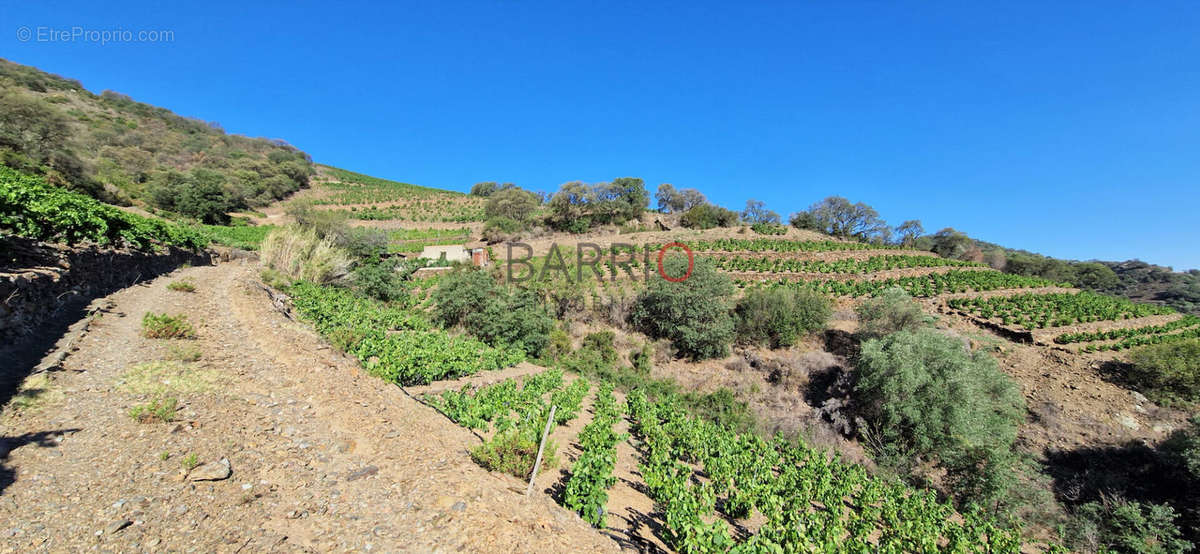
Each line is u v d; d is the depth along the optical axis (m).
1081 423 19.36
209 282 17.16
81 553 3.88
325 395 8.58
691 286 28.47
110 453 5.39
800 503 10.84
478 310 25.42
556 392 15.69
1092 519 14.22
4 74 93.56
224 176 76.75
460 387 14.66
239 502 5.09
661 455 11.96
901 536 10.56
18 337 7.96
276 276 22.00
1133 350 24.28
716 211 66.56
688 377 25.77
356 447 6.92
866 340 24.77
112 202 43.97
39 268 10.01
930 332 21.28
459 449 7.97
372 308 23.34
